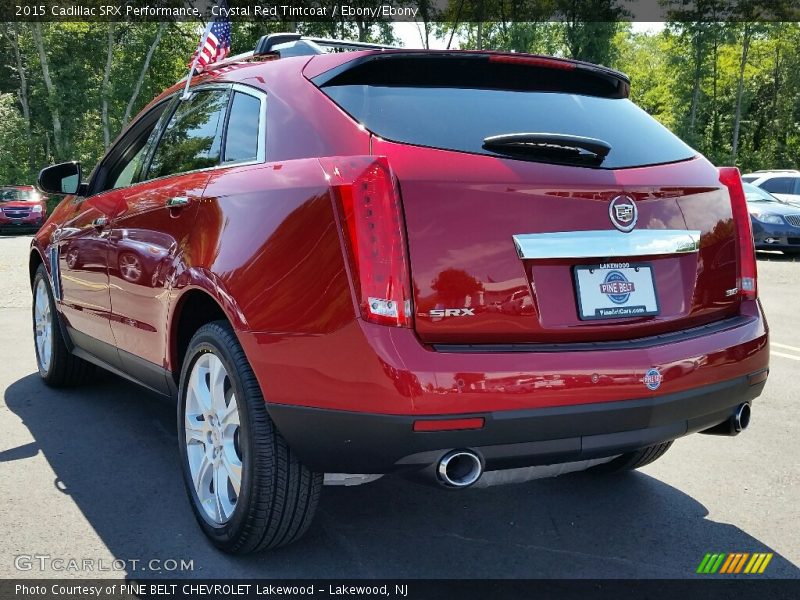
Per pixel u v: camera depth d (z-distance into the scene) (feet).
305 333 7.49
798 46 168.04
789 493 11.02
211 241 8.87
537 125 8.55
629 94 10.19
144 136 12.77
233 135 9.63
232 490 8.90
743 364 8.69
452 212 7.40
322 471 7.84
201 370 9.33
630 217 8.23
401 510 10.32
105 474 11.29
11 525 9.54
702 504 10.62
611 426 7.72
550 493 11.00
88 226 12.98
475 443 7.23
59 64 137.69
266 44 11.07
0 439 12.80
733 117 178.50
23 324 23.31
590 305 7.97
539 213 7.74
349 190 7.29
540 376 7.33
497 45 148.36
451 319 7.32
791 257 48.75
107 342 12.53
